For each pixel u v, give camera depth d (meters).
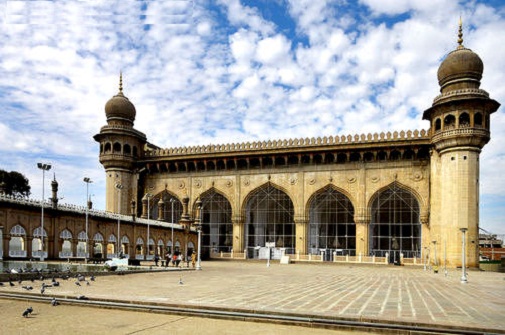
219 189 36.47
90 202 30.66
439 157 29.50
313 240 34.50
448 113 27.62
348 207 33.19
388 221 32.22
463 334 5.98
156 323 6.36
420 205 30.61
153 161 37.75
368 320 6.54
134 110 38.22
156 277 14.76
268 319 6.66
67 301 8.06
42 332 5.61
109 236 26.45
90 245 24.88
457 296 10.49
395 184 31.38
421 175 30.73
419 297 10.06
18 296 8.65
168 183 38.22
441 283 15.08
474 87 27.73
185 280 13.71
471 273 22.95
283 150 33.81
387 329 6.15
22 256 20.58
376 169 31.97
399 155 31.38
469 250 26.33
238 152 35.19
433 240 28.50
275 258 34.44
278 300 8.74
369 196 31.86
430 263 29.25
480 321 6.68
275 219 35.03
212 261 32.84
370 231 32.44
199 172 37.28
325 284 13.31
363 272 21.56
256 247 35.34
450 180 27.44
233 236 35.53
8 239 19.81
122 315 7.01
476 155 27.27
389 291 11.45
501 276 20.30
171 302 7.84
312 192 33.44
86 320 6.50
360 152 32.06
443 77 28.92
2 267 17.25
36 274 12.30
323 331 6.10
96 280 12.94
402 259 29.59
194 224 36.28
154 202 38.59
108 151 36.69
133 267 18.89
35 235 21.38
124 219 27.91
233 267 23.81
